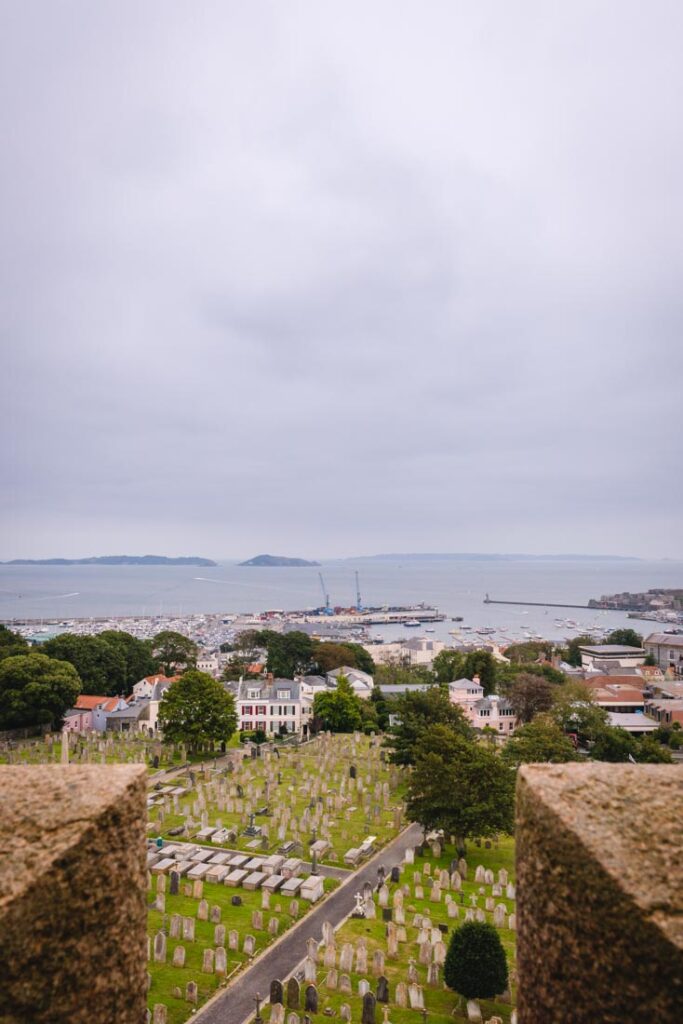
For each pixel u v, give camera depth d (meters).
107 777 13.01
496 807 52.06
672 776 12.89
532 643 198.38
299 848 52.44
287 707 109.69
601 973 11.13
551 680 131.62
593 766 13.23
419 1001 31.58
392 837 57.41
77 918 11.83
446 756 55.03
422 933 37.12
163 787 68.50
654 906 10.89
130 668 131.00
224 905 42.12
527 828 12.75
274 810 62.78
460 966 31.67
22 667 90.12
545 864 12.22
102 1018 12.07
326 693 106.50
